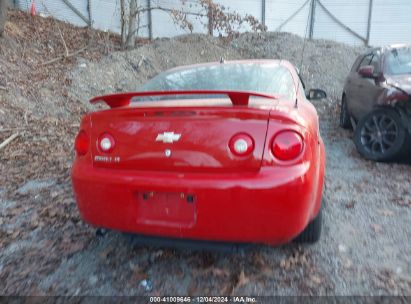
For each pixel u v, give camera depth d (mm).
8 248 2992
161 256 2852
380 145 5070
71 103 7652
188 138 2227
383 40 14367
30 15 10898
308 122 2381
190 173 2229
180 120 2248
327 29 14547
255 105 2281
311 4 14062
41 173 4754
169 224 2271
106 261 2799
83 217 2553
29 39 9594
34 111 6938
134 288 2475
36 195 4078
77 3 11938
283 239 2189
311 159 2254
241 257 2805
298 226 2191
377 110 5051
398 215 3455
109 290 2457
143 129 2318
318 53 12586
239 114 2174
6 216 3574
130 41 11133
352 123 6758
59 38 10336
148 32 13117
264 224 2141
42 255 2889
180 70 3604
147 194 2311
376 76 5586
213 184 2139
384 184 4254
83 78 8680
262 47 12836
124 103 2504
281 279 2535
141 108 2328
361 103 6027
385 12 14094
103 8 12406
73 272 2660
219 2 13914
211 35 13086
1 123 6180
